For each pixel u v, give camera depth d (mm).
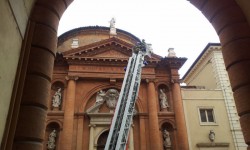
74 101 27984
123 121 14953
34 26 5035
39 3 5309
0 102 3648
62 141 25641
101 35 38875
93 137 26688
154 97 29125
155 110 28328
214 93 30609
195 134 28062
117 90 29859
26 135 4254
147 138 27266
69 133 26062
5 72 3795
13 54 4141
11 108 4066
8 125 3957
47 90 4918
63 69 29891
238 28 5461
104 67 30281
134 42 39188
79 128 26828
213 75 33000
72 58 29859
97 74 29750
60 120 26969
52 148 25578
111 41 31625
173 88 30219
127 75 17922
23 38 4664
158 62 31203
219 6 5801
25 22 4707
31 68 4738
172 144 27484
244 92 4961
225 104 29922
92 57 30203
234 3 5711
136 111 28672
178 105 28906
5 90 3836
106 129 27219
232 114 29344
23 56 4590
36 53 4902
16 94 4309
